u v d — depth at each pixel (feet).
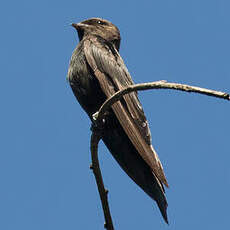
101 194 32.60
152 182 38.11
